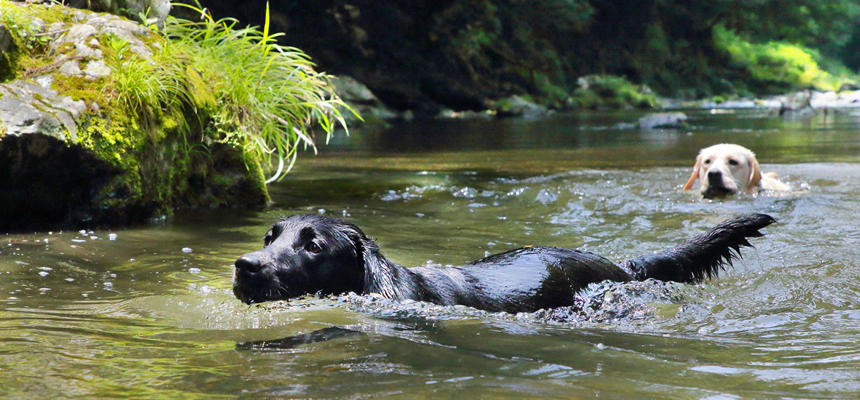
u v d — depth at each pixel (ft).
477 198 38.06
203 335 15.80
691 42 217.97
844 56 262.88
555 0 176.86
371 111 127.24
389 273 18.38
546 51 182.19
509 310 19.08
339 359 14.10
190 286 20.70
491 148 70.18
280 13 134.31
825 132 86.48
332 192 39.88
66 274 21.77
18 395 11.80
